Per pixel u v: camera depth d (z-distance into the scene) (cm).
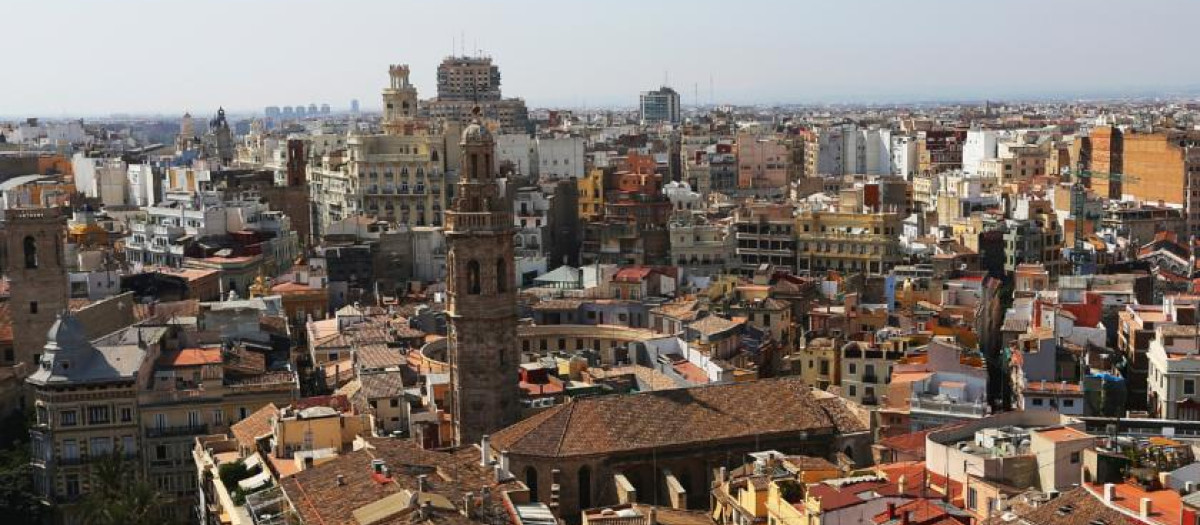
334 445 16488
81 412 19238
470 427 17512
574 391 19512
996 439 14750
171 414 19562
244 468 16038
